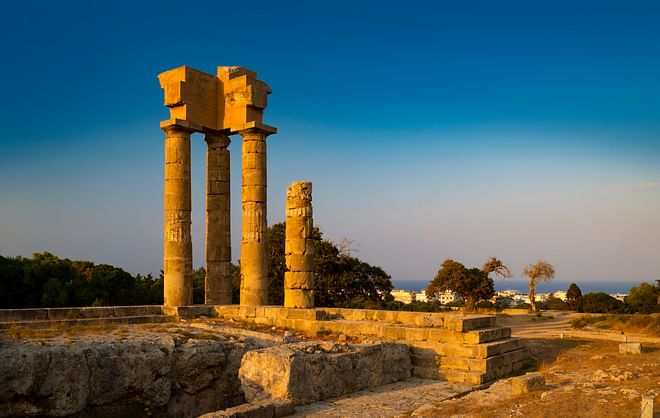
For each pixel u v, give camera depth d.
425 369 18.83
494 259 73.88
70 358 14.77
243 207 28.55
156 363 16.41
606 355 21.72
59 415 14.43
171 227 27.16
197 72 28.48
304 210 25.44
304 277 25.12
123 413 15.74
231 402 18.03
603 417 10.82
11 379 13.77
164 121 27.30
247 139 28.64
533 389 14.70
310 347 16.47
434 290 74.12
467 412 12.80
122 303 45.72
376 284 56.16
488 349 18.61
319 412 13.94
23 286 39.97
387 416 13.54
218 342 18.31
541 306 83.00
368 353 17.25
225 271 30.09
